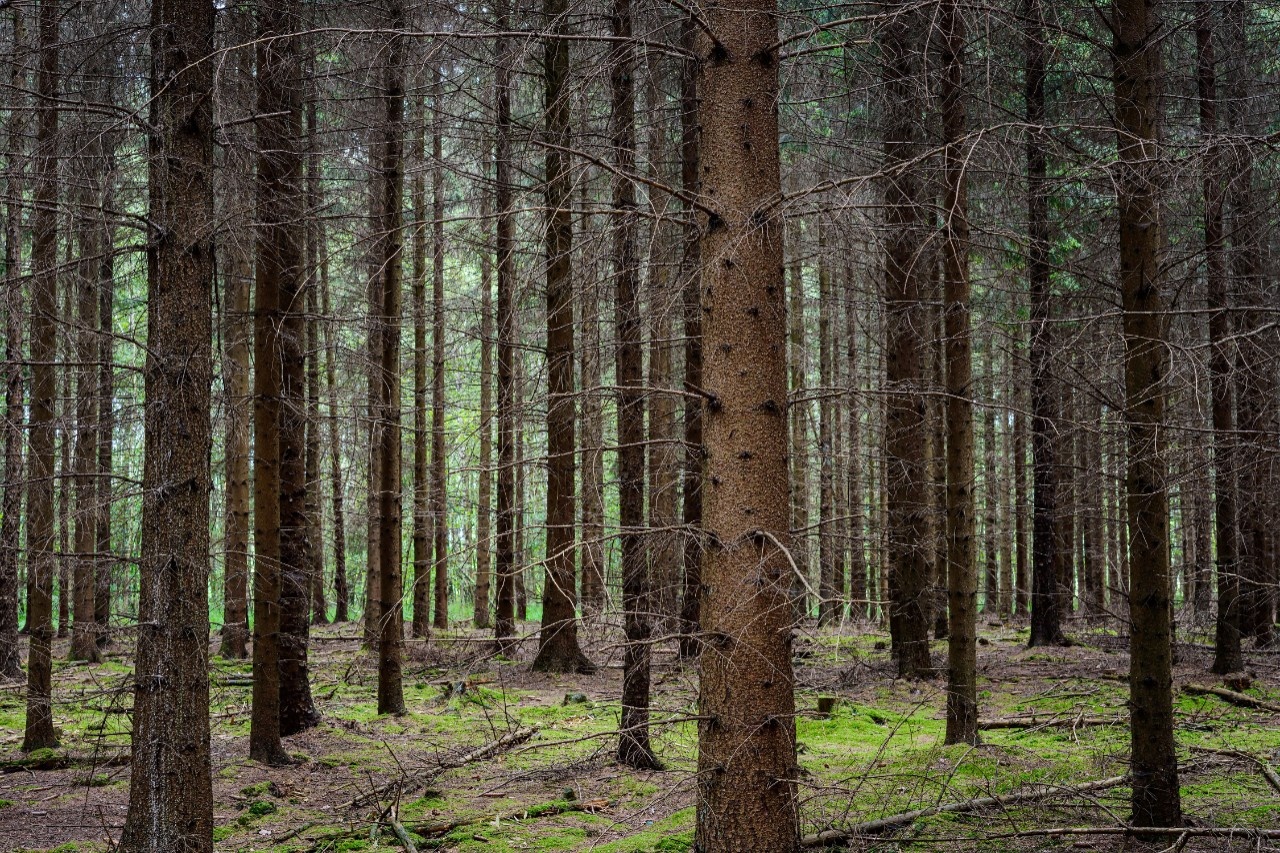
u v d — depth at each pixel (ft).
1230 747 26.04
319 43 24.86
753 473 14.74
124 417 26.03
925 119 28.58
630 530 15.19
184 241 17.03
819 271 56.65
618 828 21.33
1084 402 23.00
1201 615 41.34
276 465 29.35
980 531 71.15
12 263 23.82
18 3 20.57
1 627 37.37
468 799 24.30
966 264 26.61
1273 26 32.35
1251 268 28.19
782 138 31.32
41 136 20.80
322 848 20.79
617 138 22.72
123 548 37.40
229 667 47.62
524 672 44.78
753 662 14.43
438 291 56.80
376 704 38.58
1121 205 18.29
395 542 36.06
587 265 17.07
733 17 15.20
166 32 17.33
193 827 16.49
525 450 45.14
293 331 32.45
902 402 37.68
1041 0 17.83
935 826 19.17
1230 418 33.86
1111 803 20.31
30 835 21.83
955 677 26.09
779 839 14.23
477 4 21.80
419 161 31.27
